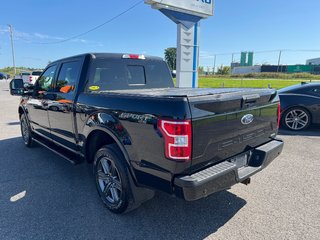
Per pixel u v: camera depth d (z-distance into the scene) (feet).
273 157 10.32
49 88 14.69
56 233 8.79
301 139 20.03
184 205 10.55
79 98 11.28
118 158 9.22
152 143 7.70
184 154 7.11
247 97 8.84
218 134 7.97
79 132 11.60
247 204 10.59
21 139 21.57
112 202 10.01
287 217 9.62
